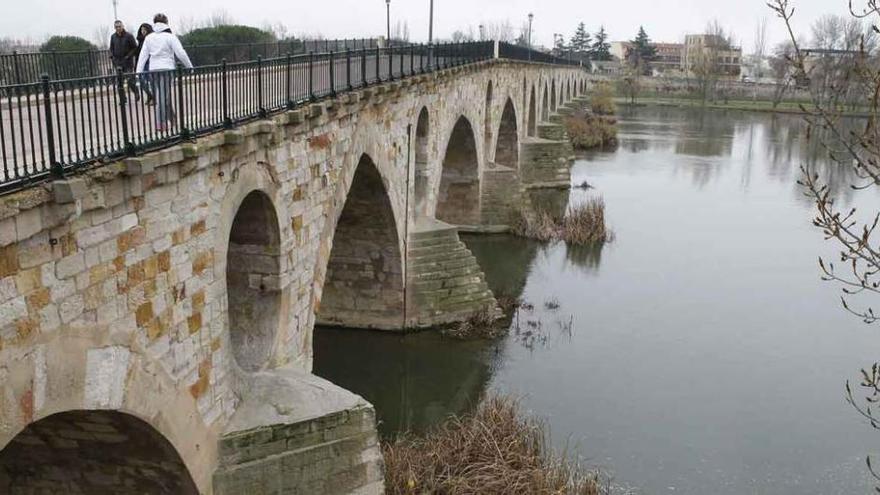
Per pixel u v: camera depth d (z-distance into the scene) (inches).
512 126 2050.9
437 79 1146.7
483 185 1637.6
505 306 1187.9
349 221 1013.2
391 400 921.5
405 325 1078.4
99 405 391.2
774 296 1296.8
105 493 506.0
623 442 813.2
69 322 365.4
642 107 4933.6
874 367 394.3
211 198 490.0
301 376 595.2
